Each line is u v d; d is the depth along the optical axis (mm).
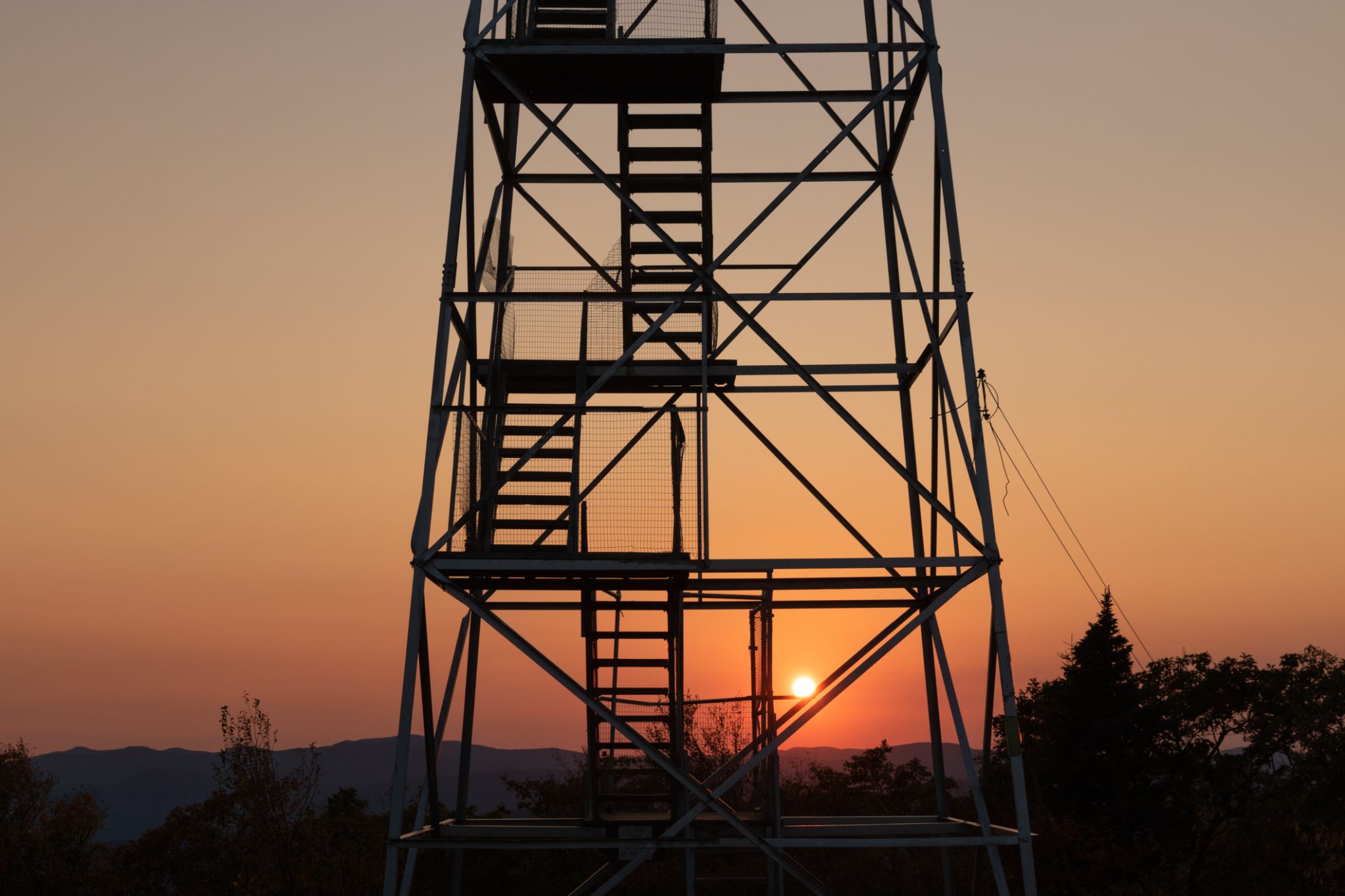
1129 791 47750
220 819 35844
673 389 18438
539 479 15648
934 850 34281
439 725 16078
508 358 17797
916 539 18047
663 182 18328
